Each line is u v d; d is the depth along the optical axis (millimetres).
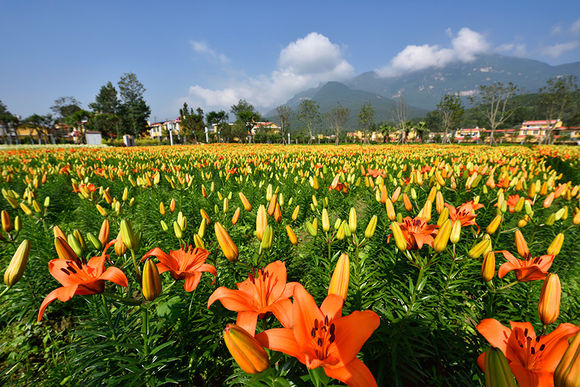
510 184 3984
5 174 6992
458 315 2201
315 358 1005
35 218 3738
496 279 2561
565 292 2820
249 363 945
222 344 2246
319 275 2666
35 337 2668
